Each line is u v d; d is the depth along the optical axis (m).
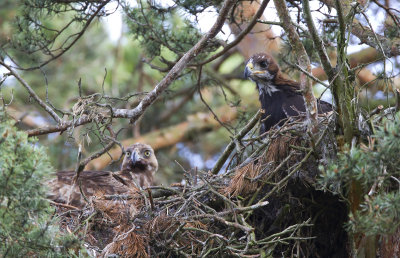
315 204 12.12
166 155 20.72
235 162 13.30
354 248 10.75
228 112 20.16
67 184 13.95
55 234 8.70
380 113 10.96
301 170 11.67
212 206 12.15
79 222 11.66
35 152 8.10
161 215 11.55
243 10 15.88
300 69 10.65
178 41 15.45
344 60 10.51
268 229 12.28
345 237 12.18
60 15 15.88
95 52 20.88
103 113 12.05
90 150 18.50
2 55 14.11
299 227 11.00
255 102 19.56
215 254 11.02
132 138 20.69
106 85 20.14
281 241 10.66
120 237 11.06
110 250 11.16
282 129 11.86
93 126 13.66
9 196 8.09
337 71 10.60
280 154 11.89
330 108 13.91
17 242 8.39
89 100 11.79
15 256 8.51
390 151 8.00
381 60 12.94
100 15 14.56
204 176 12.52
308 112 11.26
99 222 11.66
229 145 12.57
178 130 20.88
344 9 11.89
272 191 11.36
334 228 12.30
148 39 15.58
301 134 11.71
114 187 14.46
